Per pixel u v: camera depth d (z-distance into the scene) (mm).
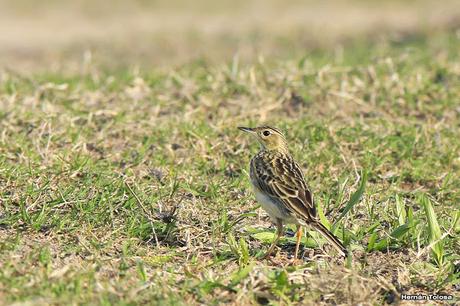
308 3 37250
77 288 8820
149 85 17094
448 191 12523
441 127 14828
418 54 19938
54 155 12875
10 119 14375
